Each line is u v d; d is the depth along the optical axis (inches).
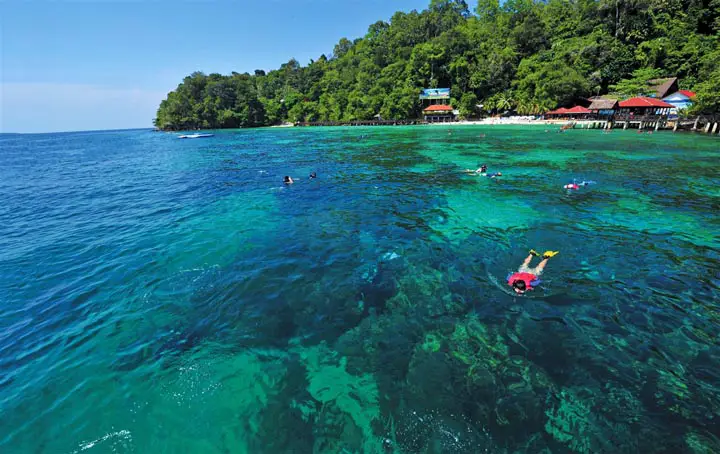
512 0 3440.0
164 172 969.5
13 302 294.2
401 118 3002.0
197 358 223.9
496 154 1099.3
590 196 584.7
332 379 203.0
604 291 289.4
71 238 443.8
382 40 3821.4
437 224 463.5
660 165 847.1
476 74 2765.7
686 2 2380.7
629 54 2320.4
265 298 290.4
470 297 284.5
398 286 304.5
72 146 2436.0
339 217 500.4
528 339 230.7
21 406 188.5
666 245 382.6
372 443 162.6
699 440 156.8
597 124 1894.7
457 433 164.9
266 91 4419.3
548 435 161.5
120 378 208.2
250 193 664.4
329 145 1599.4
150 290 307.4
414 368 208.4
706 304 267.3
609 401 179.6
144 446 165.6
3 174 1038.4
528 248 381.7
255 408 185.2
